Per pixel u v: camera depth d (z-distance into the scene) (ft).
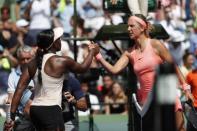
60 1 81.82
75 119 43.09
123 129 49.70
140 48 39.22
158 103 27.37
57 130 37.55
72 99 40.57
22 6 83.05
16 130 42.29
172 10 83.15
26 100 41.96
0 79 66.69
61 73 37.73
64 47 67.77
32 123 40.45
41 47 38.04
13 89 44.14
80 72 38.29
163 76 26.96
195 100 44.78
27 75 38.06
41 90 37.78
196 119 44.01
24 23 78.28
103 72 44.78
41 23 79.20
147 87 39.06
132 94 42.11
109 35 42.06
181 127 39.34
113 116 54.54
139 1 42.45
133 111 41.60
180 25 81.82
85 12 82.07
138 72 39.24
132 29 38.93
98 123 51.88
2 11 79.66
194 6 86.02
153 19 81.61
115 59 44.09
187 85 41.11
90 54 38.81
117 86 63.98
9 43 75.56
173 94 27.04
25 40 76.54
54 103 37.70
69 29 78.84
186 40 81.05
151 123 32.91
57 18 81.00
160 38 42.57
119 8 43.32
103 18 81.51
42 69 37.70
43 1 79.92
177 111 39.19
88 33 79.36
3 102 65.05
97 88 64.13
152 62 38.75
